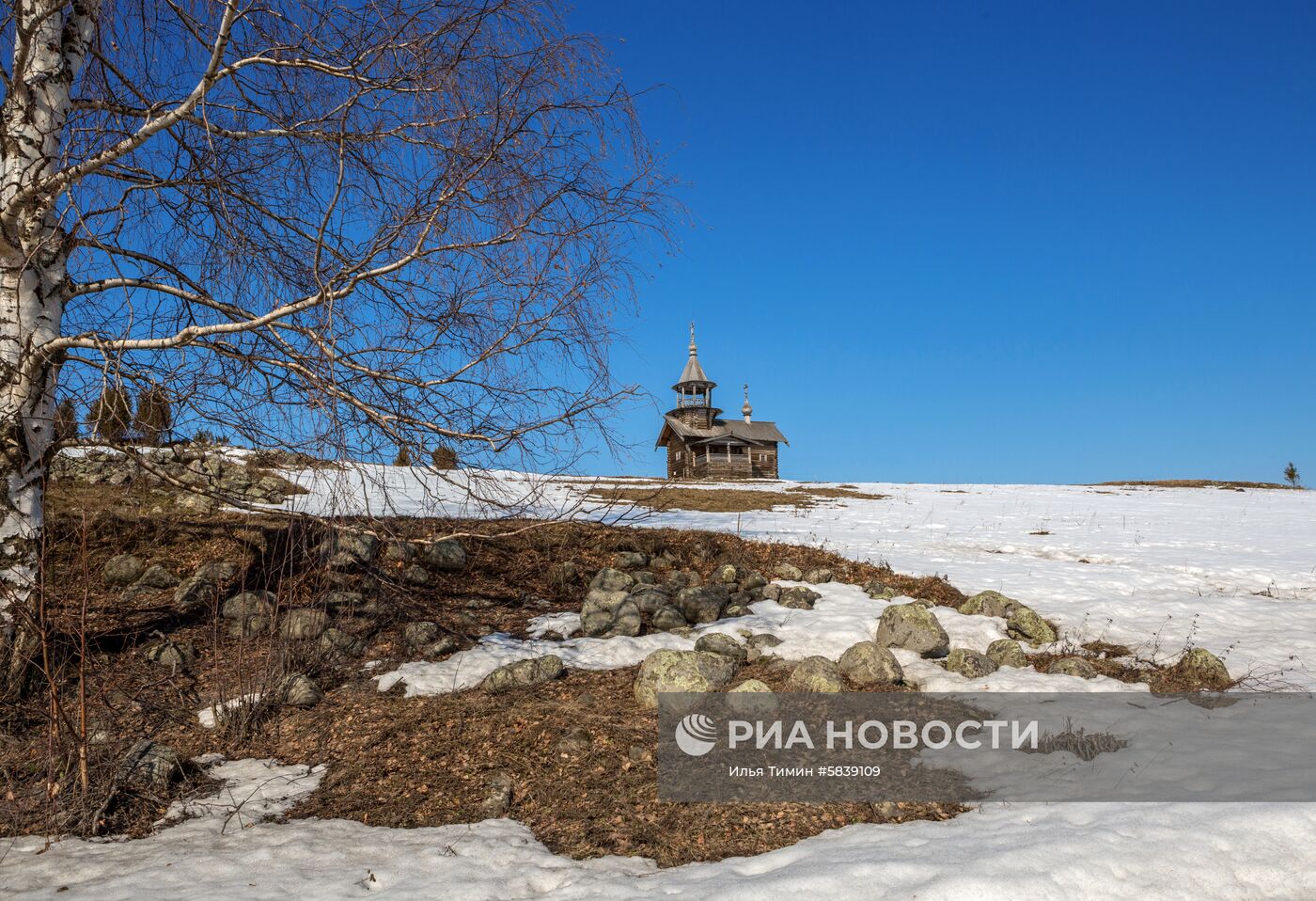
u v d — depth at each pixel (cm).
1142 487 4334
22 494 666
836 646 869
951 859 427
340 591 977
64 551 1005
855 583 1180
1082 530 2206
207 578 994
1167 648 913
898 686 757
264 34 670
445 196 624
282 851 471
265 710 692
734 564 1257
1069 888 394
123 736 643
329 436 627
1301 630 991
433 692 755
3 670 646
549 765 590
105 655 793
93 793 528
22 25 617
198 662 809
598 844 485
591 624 927
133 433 634
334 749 631
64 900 404
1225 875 412
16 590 646
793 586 1115
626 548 1287
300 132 685
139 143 620
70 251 685
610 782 563
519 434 694
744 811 521
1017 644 863
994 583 1276
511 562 1171
